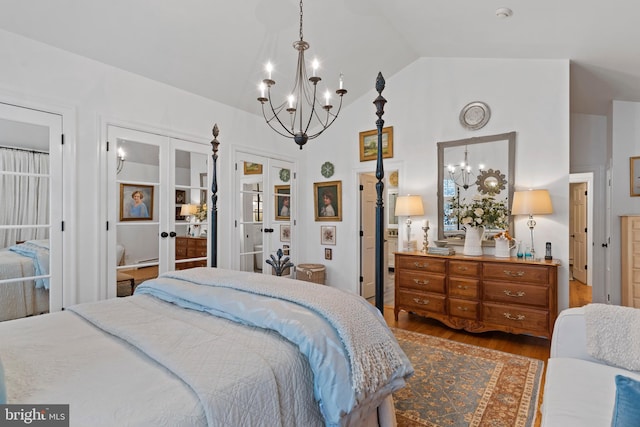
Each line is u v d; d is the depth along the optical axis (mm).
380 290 2285
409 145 4215
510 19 2730
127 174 3193
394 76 4332
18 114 2562
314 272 4668
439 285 3549
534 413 2027
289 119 4719
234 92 3865
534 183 3439
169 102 3488
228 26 2988
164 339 1301
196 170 3762
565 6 2359
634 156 3887
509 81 3586
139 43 2914
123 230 3166
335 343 1334
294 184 4988
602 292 4352
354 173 4699
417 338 3305
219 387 997
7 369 1099
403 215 4008
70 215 2820
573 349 1720
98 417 848
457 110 3881
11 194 2576
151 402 917
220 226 3953
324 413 1232
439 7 2824
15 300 2605
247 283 1843
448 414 2023
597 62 3146
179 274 2180
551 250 3350
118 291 3131
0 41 2469
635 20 2330
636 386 945
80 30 2654
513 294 3139
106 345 1319
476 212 3504
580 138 4496
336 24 3273
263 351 1229
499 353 2928
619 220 3920
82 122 2883
